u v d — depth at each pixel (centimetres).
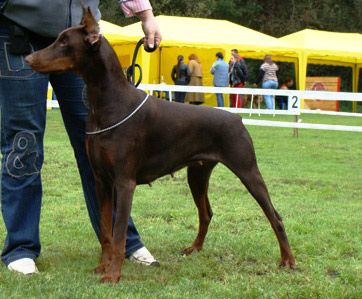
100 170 351
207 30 2166
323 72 3609
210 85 2456
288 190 694
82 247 429
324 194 679
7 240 375
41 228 486
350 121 1984
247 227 509
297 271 386
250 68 3391
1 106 366
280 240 393
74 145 398
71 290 321
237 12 3488
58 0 357
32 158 373
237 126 377
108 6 3084
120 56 2230
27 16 351
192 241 458
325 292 336
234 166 375
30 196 376
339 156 1023
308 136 1372
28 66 358
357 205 620
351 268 390
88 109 350
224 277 368
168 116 358
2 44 355
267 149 1083
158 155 357
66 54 331
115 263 343
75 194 636
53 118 1608
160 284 345
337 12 3634
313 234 485
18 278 343
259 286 346
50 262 386
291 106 1270
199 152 373
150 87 1345
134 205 586
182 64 1945
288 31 3588
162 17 2248
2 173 376
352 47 2314
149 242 454
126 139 339
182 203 600
